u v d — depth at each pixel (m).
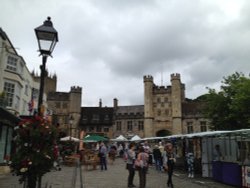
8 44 25.20
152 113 63.25
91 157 24.03
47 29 7.42
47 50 7.39
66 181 14.02
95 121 67.62
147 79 64.75
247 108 29.77
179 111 60.66
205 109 36.94
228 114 33.31
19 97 26.08
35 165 6.54
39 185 6.90
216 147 16.19
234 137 15.04
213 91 34.94
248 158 13.58
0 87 23.25
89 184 13.31
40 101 7.26
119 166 24.44
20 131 6.74
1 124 16.88
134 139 34.41
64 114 67.00
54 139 7.00
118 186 12.78
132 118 65.50
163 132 62.88
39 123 6.89
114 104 69.31
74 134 64.88
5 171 17.33
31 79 33.50
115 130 66.12
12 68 25.03
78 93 67.75
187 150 20.16
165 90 63.75
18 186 11.96
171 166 12.86
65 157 25.50
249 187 12.54
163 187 12.85
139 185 12.75
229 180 13.91
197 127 59.03
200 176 17.48
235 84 33.16
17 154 6.64
